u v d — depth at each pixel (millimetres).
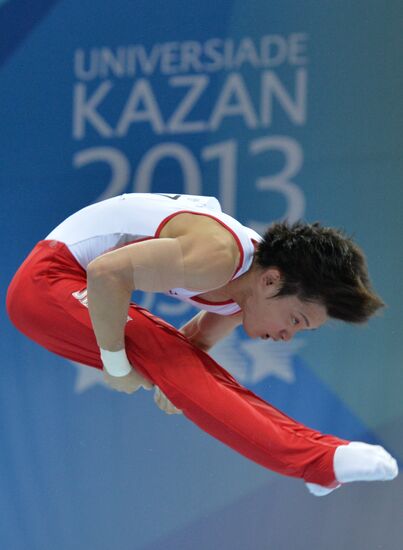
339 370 11352
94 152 12234
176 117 12031
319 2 11703
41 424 12000
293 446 6590
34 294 7227
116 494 11703
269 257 6961
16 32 12570
